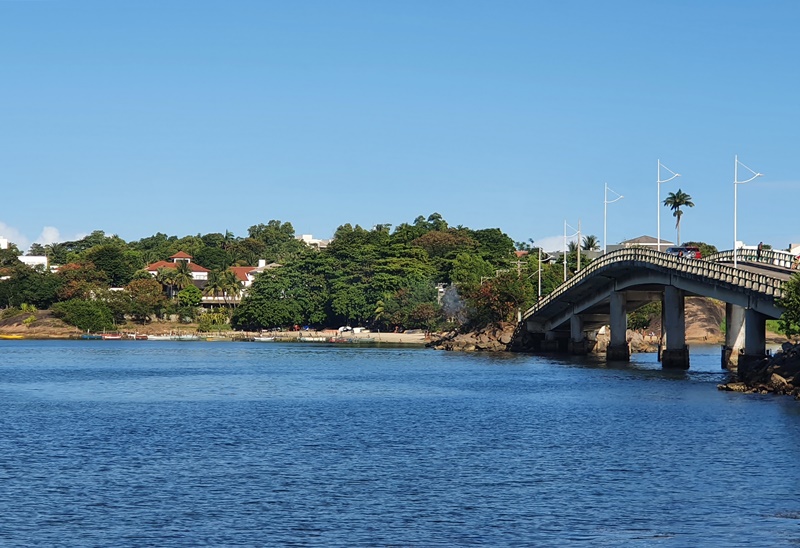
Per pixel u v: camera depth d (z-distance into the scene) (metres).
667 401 95.69
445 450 67.50
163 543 44.03
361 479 57.19
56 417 88.25
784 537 44.44
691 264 126.00
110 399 105.94
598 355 188.50
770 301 107.56
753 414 84.12
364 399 104.00
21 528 46.28
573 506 50.19
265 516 48.47
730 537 44.47
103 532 45.69
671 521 47.19
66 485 55.62
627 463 61.66
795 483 55.06
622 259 144.50
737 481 55.72
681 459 62.72
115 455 65.94
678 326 142.50
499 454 65.69
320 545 43.69
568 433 75.19
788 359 106.44
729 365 141.38
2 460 63.97
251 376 140.88
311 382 128.88
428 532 45.59
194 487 55.06
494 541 44.16
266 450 67.88
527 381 125.56
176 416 88.69
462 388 116.44
